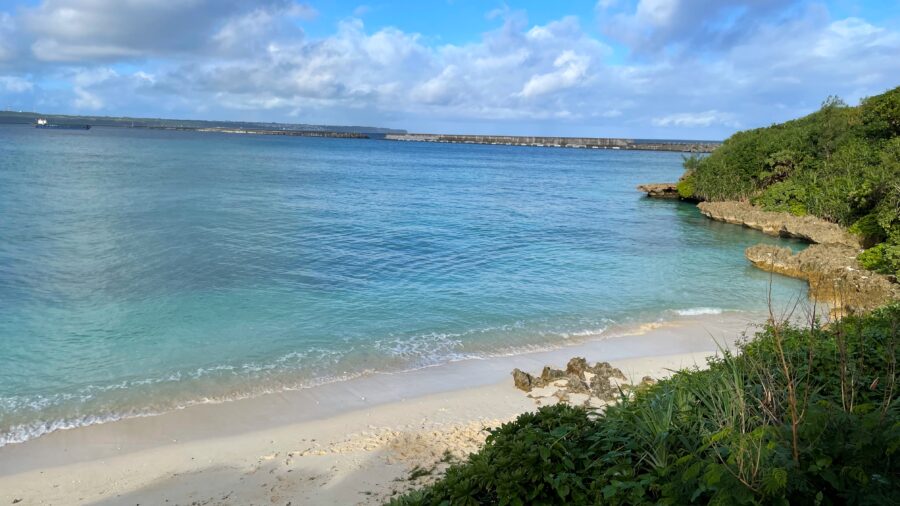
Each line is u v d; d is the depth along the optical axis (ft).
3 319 52.85
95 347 47.26
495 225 116.78
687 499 14.58
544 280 73.36
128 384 40.83
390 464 30.78
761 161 156.15
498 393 40.52
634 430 18.94
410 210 134.21
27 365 43.32
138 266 73.00
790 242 106.63
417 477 29.30
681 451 16.96
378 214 124.67
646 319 58.54
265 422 36.19
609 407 21.77
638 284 72.64
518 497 17.13
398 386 41.70
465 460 30.89
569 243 100.63
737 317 59.36
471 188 200.13
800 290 70.38
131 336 49.80
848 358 21.12
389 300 62.28
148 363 44.39
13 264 71.87
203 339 49.55
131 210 116.06
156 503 27.58
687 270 81.41
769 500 13.42
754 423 17.06
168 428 35.19
